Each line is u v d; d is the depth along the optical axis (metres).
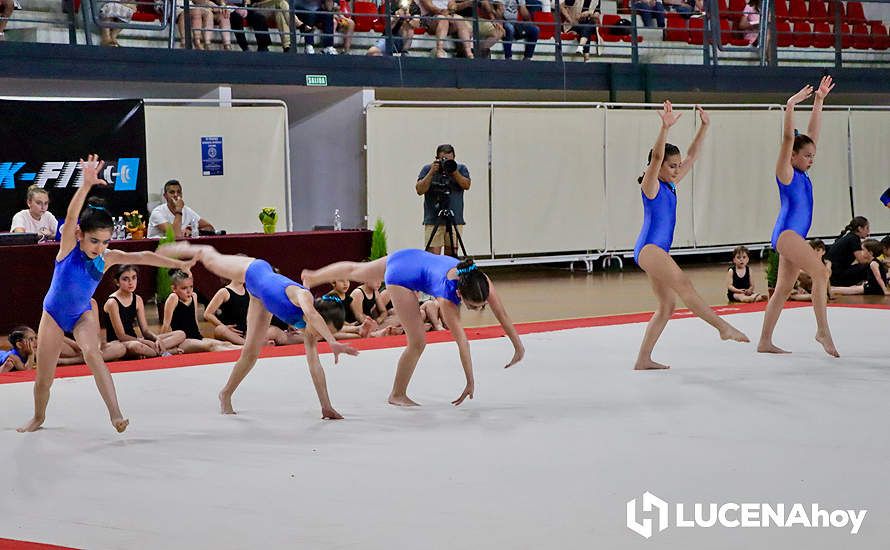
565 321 10.23
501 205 14.84
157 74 12.98
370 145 13.95
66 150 11.90
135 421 6.12
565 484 4.66
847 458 5.02
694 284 14.02
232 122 13.08
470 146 14.59
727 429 5.66
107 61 12.69
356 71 14.27
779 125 16.92
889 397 6.44
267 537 4.03
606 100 17.41
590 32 17.73
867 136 17.67
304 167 15.10
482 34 15.96
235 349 8.70
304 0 14.80
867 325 9.55
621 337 9.14
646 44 18.41
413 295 6.33
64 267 5.62
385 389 6.97
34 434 5.80
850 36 19.11
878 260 12.37
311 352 6.11
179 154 12.78
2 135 11.62
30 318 10.30
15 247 10.15
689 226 16.23
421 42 16.75
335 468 5.01
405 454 5.25
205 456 5.29
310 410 6.35
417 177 14.26
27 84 12.98
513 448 5.32
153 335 8.68
